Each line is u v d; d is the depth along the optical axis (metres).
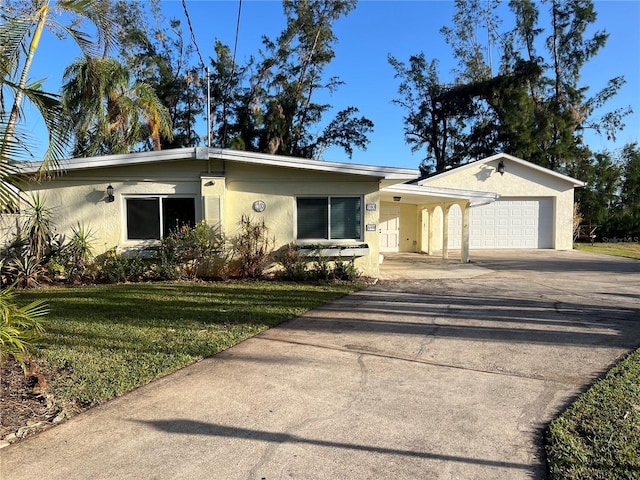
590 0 28.31
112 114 15.66
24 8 5.38
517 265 14.30
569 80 29.30
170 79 30.31
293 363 4.75
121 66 15.22
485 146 30.08
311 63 32.41
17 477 2.69
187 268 10.61
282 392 3.97
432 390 4.03
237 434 3.21
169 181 10.65
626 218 25.27
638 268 13.48
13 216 9.61
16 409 3.57
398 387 4.10
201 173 10.60
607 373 4.39
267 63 31.81
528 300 8.23
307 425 3.35
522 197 20.16
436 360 4.86
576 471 2.69
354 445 3.06
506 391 4.00
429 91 33.72
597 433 3.16
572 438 3.09
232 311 7.10
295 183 10.81
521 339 5.66
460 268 13.51
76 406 3.65
